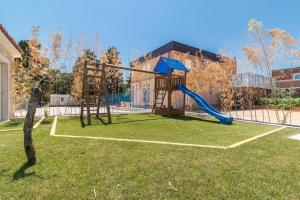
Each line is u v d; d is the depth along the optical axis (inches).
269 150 157.8
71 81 514.0
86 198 83.5
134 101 786.8
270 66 393.7
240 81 550.6
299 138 207.3
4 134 195.2
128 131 230.2
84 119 322.7
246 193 90.0
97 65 355.6
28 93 407.2
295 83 858.1
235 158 135.8
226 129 261.9
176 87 434.6
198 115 438.6
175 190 91.5
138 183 97.1
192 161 127.8
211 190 92.1
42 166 113.0
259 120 402.0
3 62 316.2
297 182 101.7
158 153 142.3
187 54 665.6
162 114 422.9
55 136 186.2
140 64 744.3
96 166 115.6
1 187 90.3
